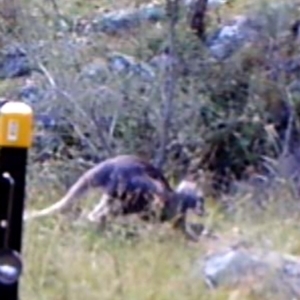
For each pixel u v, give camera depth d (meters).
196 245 11.32
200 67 16.45
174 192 12.80
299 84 16.78
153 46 16.77
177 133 15.77
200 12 17.45
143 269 10.19
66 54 16.02
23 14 16.30
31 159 15.34
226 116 16.33
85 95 15.75
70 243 10.97
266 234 11.85
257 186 15.05
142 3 18.09
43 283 9.55
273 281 9.80
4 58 17.73
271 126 15.86
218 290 9.72
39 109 16.02
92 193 12.95
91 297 9.33
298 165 15.48
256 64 16.83
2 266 7.18
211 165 16.16
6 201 7.18
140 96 15.77
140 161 13.06
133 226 11.98
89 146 15.60
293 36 17.08
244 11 18.50
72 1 18.45
